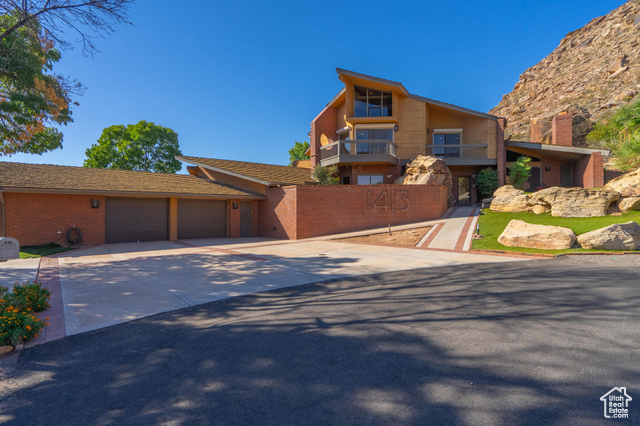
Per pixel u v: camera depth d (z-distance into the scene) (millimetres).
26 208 13172
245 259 10367
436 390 2719
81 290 6578
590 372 2932
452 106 23688
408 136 24109
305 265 9133
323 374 3072
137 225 16297
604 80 57438
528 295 5453
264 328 4371
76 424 2436
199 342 3957
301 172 25500
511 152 25547
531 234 10469
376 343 3752
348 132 26453
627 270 7020
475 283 6438
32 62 10656
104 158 37219
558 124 26125
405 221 17938
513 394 2611
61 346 3936
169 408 2596
